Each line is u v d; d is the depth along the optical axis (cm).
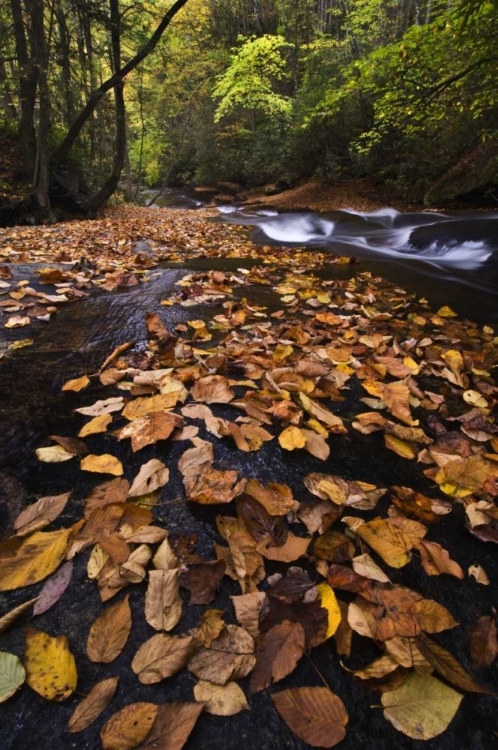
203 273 373
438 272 485
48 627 82
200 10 1883
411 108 555
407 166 1070
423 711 72
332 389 177
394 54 500
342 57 1288
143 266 406
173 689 73
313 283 387
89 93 1238
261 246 661
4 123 1099
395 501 116
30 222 880
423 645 81
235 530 102
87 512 104
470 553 105
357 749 68
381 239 744
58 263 389
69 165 1141
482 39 413
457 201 925
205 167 2073
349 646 81
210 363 181
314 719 70
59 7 1016
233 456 129
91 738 66
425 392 183
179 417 139
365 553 100
